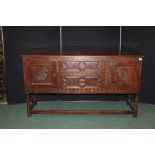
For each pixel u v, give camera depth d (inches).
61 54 137.9
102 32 158.9
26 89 137.6
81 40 160.1
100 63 133.1
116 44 160.6
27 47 158.7
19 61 160.2
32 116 146.9
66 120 141.5
